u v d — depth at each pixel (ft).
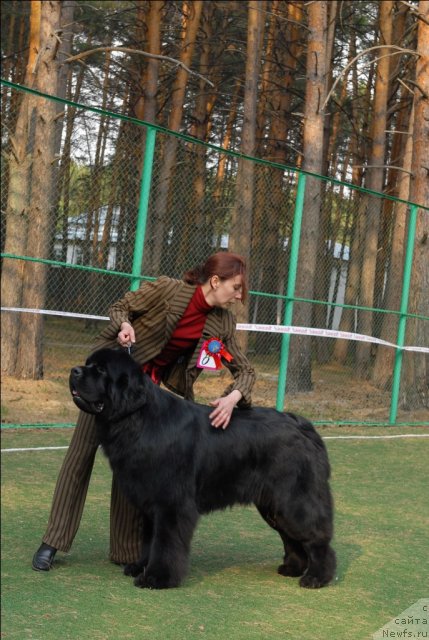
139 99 68.18
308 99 49.85
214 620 11.36
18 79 85.81
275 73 75.36
